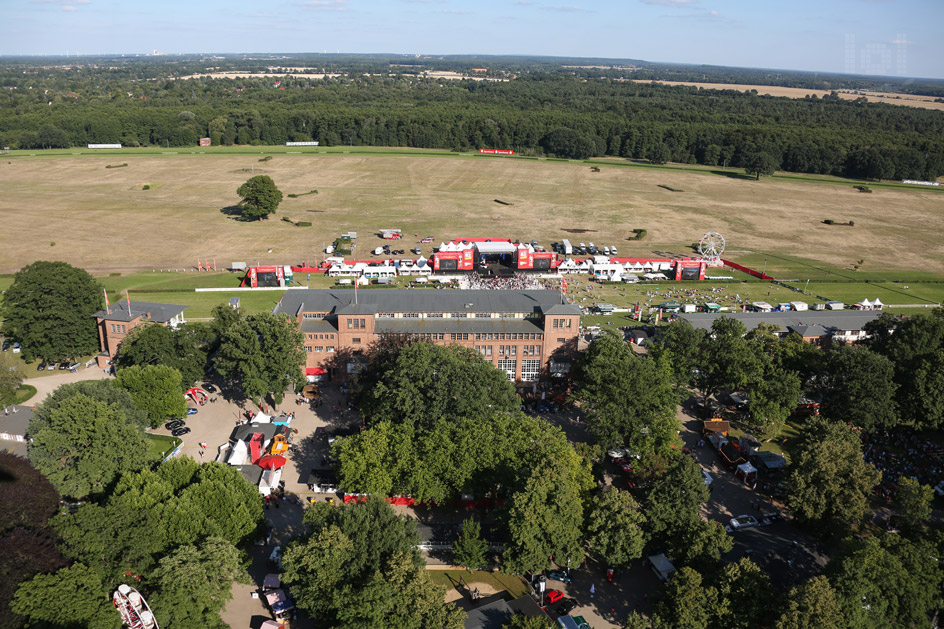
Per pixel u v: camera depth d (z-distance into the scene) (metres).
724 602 94.25
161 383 150.25
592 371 146.75
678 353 167.38
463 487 122.25
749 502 133.75
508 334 172.88
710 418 167.00
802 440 133.25
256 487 118.88
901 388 157.50
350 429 151.25
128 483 111.50
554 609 104.75
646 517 111.62
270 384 157.62
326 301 179.75
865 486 115.75
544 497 108.00
